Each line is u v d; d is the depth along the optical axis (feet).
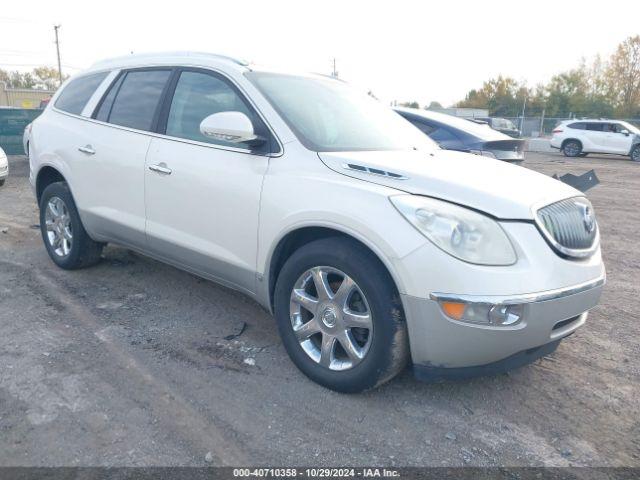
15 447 8.33
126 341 11.91
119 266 16.81
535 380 11.05
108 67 15.30
